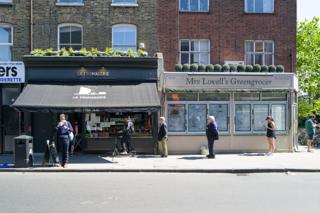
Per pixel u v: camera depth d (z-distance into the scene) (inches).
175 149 975.6
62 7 993.5
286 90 995.3
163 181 621.0
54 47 990.4
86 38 997.2
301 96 1722.4
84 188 549.6
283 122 1010.7
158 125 967.0
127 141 933.8
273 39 1064.8
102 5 1002.1
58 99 865.5
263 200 470.9
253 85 988.6
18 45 981.2
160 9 1030.4
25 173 709.9
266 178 660.1
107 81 943.0
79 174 699.4
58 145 756.0
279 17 1067.3
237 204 447.5
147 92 908.6
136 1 1014.4
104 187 559.2
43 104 841.5
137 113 971.9
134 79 950.4
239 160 852.0
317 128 1173.7
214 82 977.5
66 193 510.6
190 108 982.4
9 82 944.9
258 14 1060.5
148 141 968.3
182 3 1046.4
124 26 1010.7
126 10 1008.9
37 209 418.9
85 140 963.3
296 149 1047.0
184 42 1044.5
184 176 681.0
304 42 1680.6
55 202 455.2
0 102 967.0
